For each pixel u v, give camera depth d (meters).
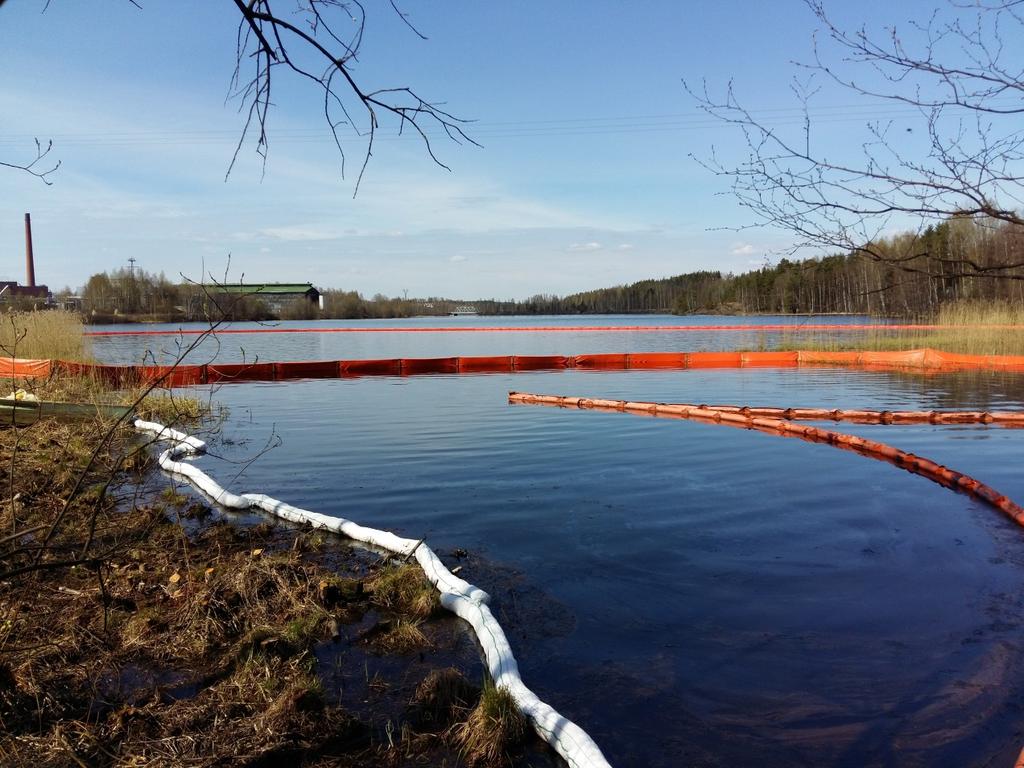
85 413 10.21
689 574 5.05
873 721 3.33
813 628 4.25
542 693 3.57
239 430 10.51
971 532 5.95
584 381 16.98
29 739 2.97
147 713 3.22
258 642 3.85
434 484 7.41
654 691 3.58
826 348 23.11
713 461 8.48
